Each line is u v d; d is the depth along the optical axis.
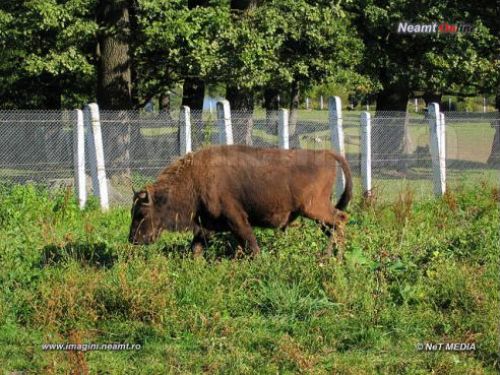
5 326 26.75
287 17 67.50
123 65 68.00
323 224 34.53
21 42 64.62
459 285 28.92
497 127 67.56
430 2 79.06
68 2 61.69
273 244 33.59
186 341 26.03
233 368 24.09
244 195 33.25
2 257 32.44
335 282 28.67
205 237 33.91
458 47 80.06
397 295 28.81
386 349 25.77
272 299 27.95
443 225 41.19
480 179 56.81
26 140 56.91
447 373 24.12
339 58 78.00
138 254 32.22
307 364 24.05
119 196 52.62
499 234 35.53
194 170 33.25
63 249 32.19
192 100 82.75
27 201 45.41
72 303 27.38
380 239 35.75
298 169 33.88
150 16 62.41
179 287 28.70
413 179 59.22
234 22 66.94
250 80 65.31
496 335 25.95
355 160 62.47
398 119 61.84
